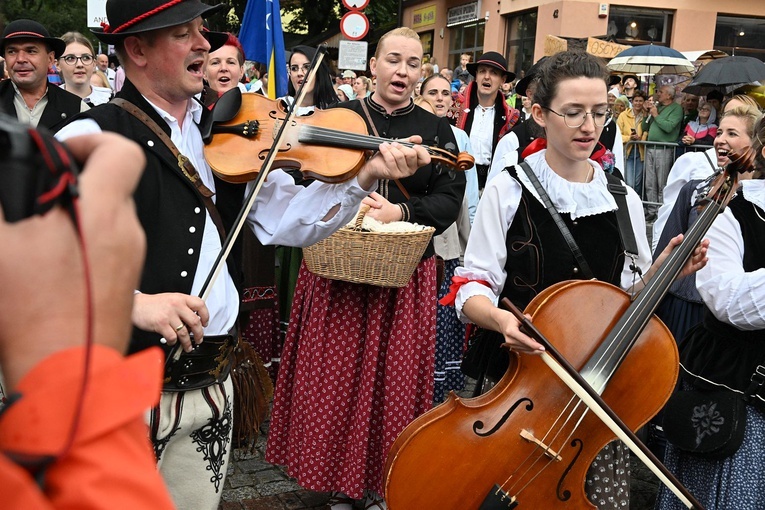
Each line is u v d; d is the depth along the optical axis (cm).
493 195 241
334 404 316
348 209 220
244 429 248
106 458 66
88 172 74
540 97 238
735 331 246
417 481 221
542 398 221
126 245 73
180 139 208
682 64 1195
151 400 69
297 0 2881
